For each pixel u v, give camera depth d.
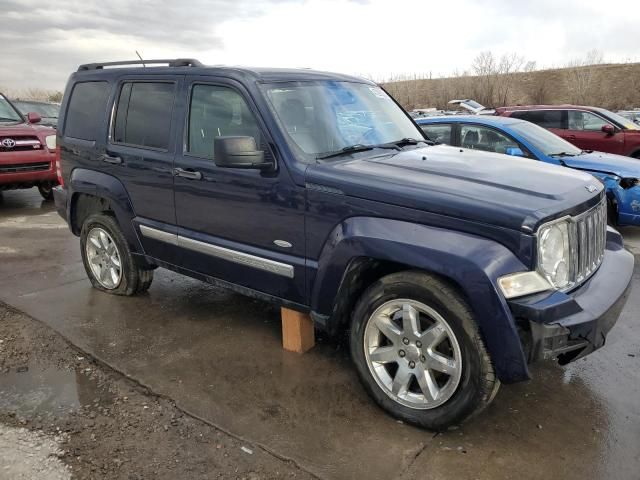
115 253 4.91
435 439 2.92
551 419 3.10
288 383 3.48
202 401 3.27
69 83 5.13
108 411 3.18
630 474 2.64
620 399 3.30
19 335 4.18
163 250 4.36
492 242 2.69
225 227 3.78
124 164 4.43
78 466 2.70
